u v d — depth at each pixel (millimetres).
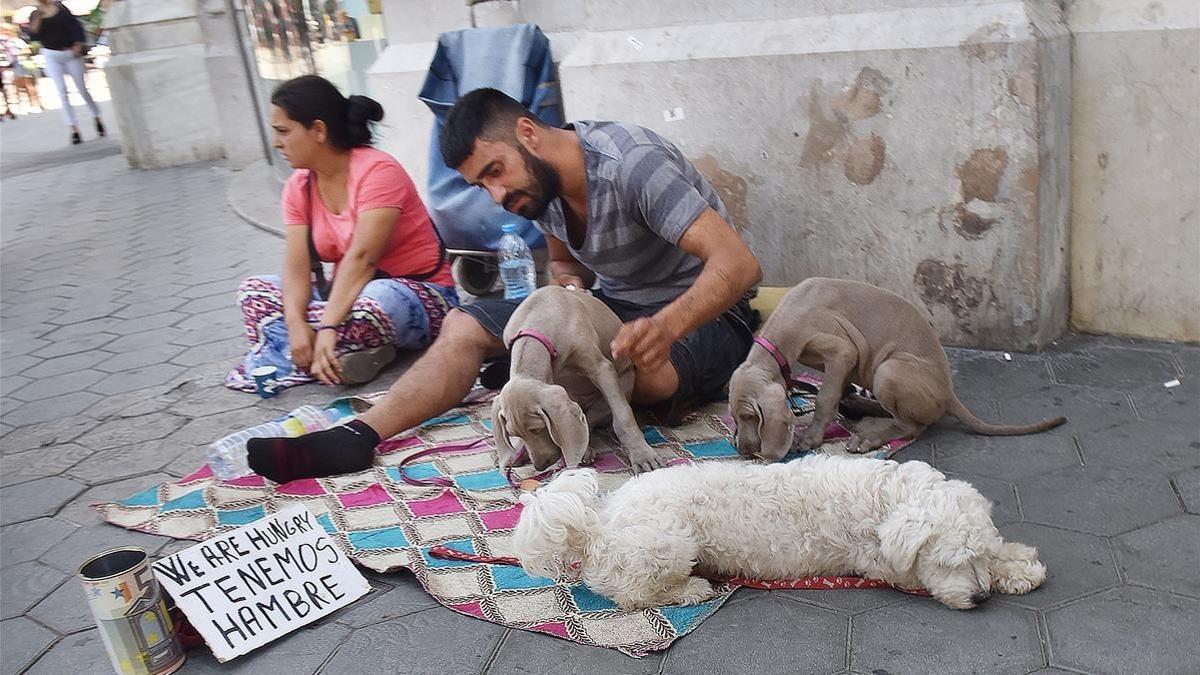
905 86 3633
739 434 3057
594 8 4422
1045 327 3699
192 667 2416
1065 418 3141
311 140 4012
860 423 3305
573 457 2865
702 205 2918
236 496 3158
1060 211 3643
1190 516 2566
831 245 4016
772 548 2402
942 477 2381
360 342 4074
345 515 2965
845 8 3789
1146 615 2209
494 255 4758
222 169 9781
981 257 3672
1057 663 2096
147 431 3869
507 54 4512
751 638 2281
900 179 3760
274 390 4105
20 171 11133
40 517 3258
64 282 6332
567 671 2244
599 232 3178
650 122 4316
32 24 12781
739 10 4051
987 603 2307
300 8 7109
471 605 2510
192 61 10031
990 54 3418
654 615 2375
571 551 2330
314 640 2467
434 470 3215
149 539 3012
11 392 4480
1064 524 2598
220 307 5457
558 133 3074
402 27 5359
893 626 2264
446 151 2986
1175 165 3439
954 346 3857
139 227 7672
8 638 2625
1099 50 3480
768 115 3990
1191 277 3529
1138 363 3520
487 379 3674
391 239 4219
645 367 2744
